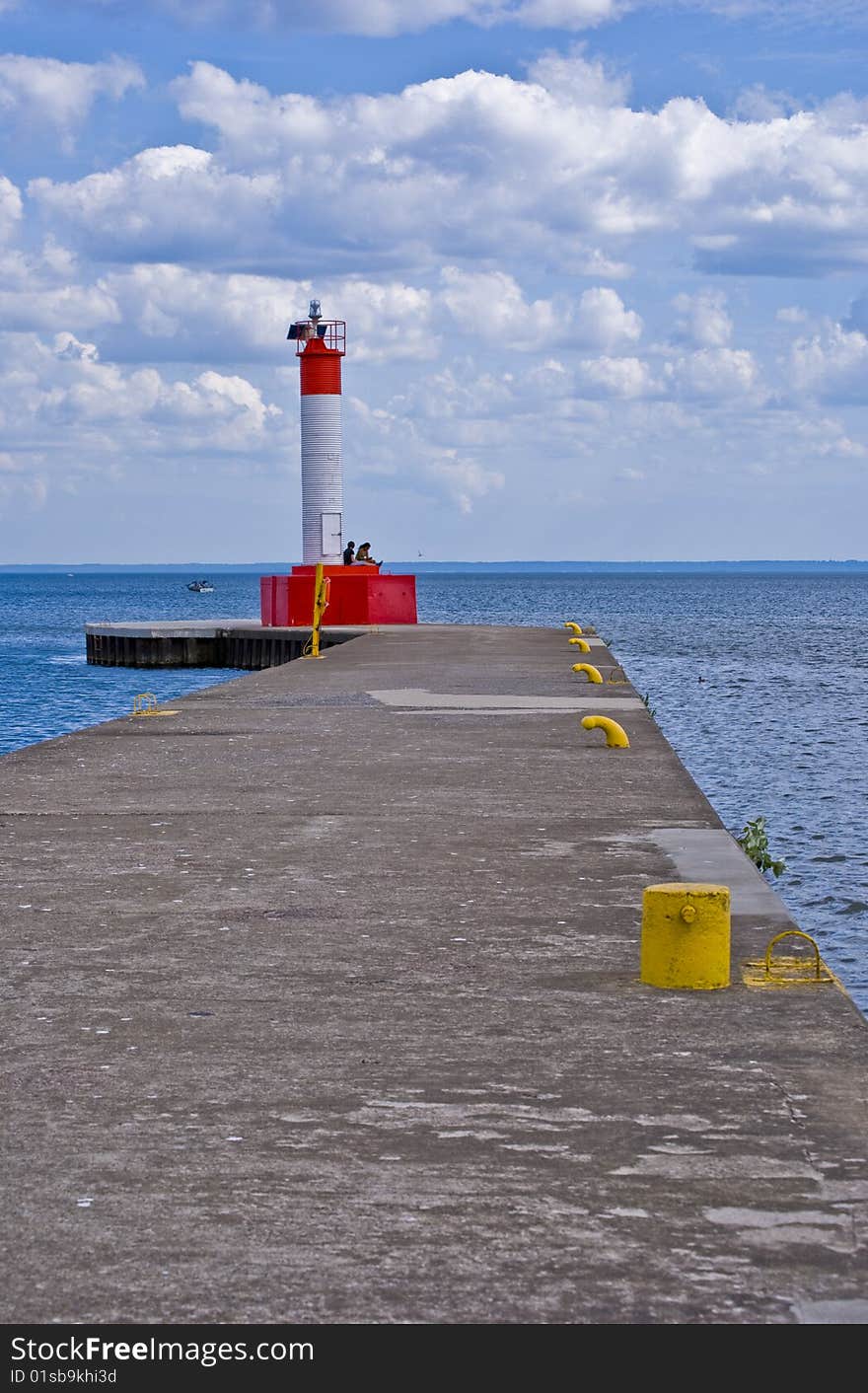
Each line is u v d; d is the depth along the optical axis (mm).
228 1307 3578
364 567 49656
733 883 8414
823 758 29234
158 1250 3848
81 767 13727
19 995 6188
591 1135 4617
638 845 9641
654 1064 5285
